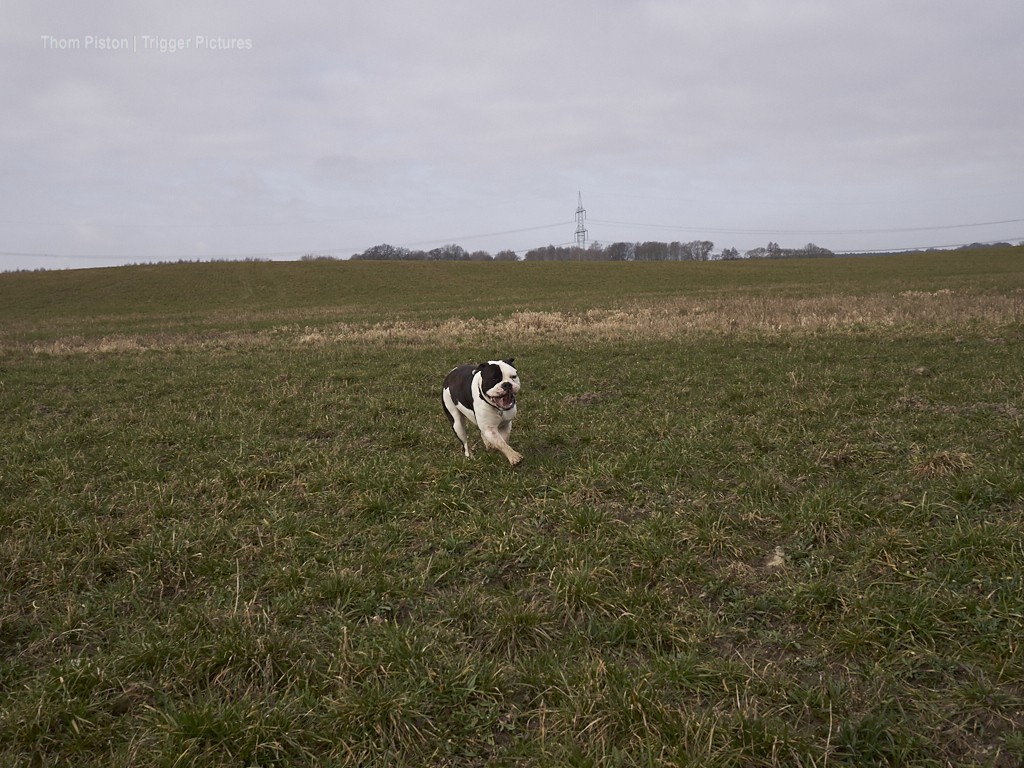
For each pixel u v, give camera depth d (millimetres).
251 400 10617
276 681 3455
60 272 70312
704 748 2811
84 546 4953
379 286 57188
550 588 4203
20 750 3025
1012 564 3939
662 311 25609
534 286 55375
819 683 3258
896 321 17375
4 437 8539
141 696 3369
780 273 60750
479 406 6383
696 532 4730
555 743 2953
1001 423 6895
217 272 67375
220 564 4707
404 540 5066
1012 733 2840
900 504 4953
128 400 11227
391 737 3033
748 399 8969
